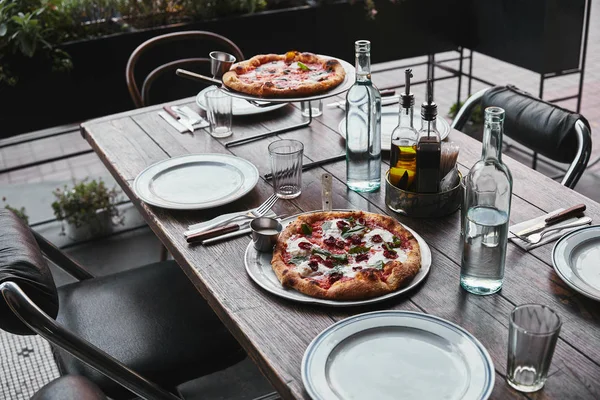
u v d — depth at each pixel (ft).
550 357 3.13
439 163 4.63
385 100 6.98
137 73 10.46
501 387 3.26
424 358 3.43
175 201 5.20
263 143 6.33
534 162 11.77
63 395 3.54
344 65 6.74
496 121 3.65
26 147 13.26
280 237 4.45
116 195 10.24
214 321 5.50
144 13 10.47
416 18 11.85
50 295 4.46
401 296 3.97
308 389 3.23
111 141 6.56
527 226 4.60
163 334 5.39
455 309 3.83
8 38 9.49
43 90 9.95
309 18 11.12
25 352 7.79
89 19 10.36
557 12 10.62
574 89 15.14
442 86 15.70
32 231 5.84
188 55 10.63
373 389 3.26
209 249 4.63
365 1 11.35
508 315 3.76
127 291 5.92
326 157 5.95
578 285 3.85
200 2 10.60
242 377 7.39
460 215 4.83
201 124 6.81
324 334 3.57
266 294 4.09
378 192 5.29
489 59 17.28
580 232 4.34
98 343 5.31
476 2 11.89
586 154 5.89
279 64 6.97
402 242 4.38
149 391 4.65
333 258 4.24
